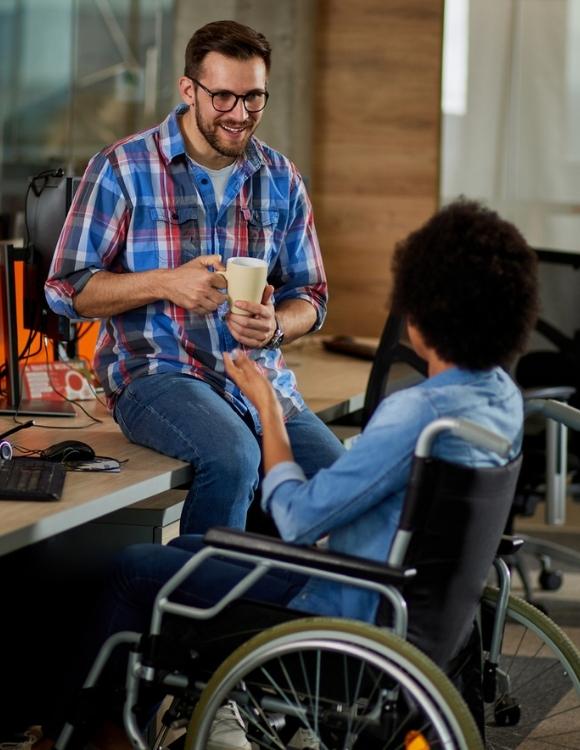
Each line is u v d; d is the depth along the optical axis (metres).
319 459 3.33
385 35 6.76
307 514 2.41
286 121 6.69
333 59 6.83
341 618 2.36
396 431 2.37
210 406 3.18
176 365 3.36
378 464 2.37
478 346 2.40
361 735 2.50
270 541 2.41
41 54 6.66
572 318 5.00
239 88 3.24
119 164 3.34
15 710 3.33
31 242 3.80
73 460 3.00
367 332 7.00
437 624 2.46
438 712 2.25
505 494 2.50
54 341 3.89
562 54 7.21
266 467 2.56
